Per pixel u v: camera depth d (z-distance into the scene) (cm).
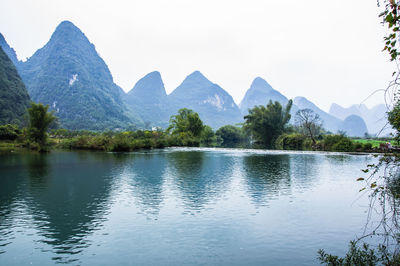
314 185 1875
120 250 880
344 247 901
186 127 8644
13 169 2642
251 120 8600
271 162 3344
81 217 1196
